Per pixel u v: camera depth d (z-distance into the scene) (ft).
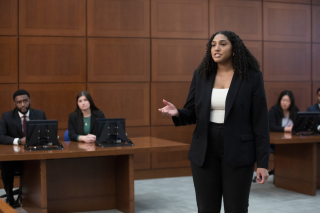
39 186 10.26
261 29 18.81
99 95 16.97
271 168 19.10
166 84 17.71
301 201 12.97
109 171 12.09
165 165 17.70
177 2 17.75
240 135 6.01
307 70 19.58
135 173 17.25
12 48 16.07
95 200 11.91
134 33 17.31
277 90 19.13
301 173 14.30
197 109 6.38
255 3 18.70
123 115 17.25
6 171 12.28
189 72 17.97
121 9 17.15
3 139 11.78
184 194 14.19
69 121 13.17
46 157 9.73
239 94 6.02
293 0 19.29
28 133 10.68
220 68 6.38
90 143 11.90
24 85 16.22
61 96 16.60
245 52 6.24
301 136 13.73
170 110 6.39
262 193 14.26
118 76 17.17
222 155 6.13
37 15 16.30
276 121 16.14
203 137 6.25
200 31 18.03
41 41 16.37
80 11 16.71
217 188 6.32
